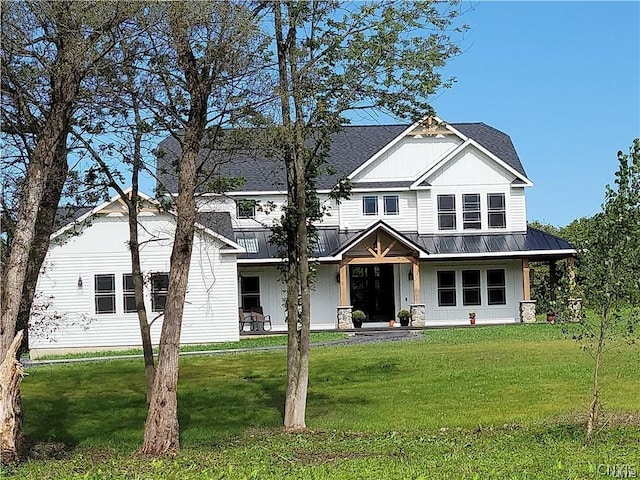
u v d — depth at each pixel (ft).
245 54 39.91
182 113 42.63
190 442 41.34
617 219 36.63
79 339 94.02
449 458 33.27
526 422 42.57
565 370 59.67
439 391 53.16
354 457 34.94
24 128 41.86
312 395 53.57
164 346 38.93
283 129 42.04
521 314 112.06
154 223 94.07
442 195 114.73
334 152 120.88
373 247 108.37
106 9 37.11
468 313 114.73
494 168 115.24
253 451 37.29
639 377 56.24
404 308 114.62
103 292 94.48
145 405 51.55
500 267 115.24
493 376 58.03
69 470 33.94
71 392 56.80
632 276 36.73
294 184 45.14
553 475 28.84
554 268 113.80
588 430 37.32
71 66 37.91
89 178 48.11
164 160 63.16
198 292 95.76
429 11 40.14
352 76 40.60
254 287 111.04
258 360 72.13
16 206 43.50
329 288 112.47
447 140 117.19
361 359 69.26
